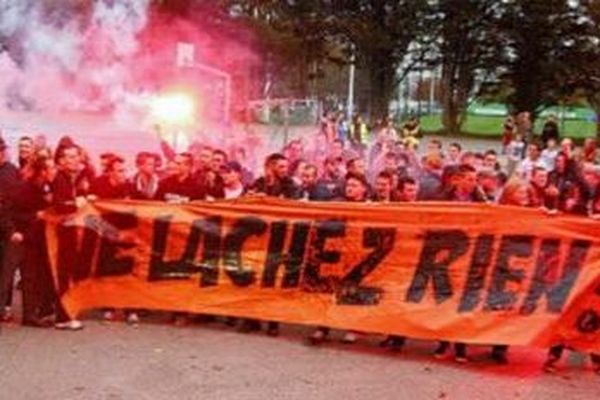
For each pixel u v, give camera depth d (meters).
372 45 67.88
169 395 9.78
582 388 10.43
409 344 11.91
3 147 12.01
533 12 70.12
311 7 67.88
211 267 12.09
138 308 12.24
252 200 12.03
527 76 72.94
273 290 11.89
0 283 12.06
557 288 10.98
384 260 11.49
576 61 71.94
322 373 10.61
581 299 10.94
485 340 11.03
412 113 85.31
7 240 11.94
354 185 12.15
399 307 11.38
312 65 72.00
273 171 13.24
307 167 13.23
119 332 11.88
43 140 14.44
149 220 12.20
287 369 10.70
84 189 12.88
